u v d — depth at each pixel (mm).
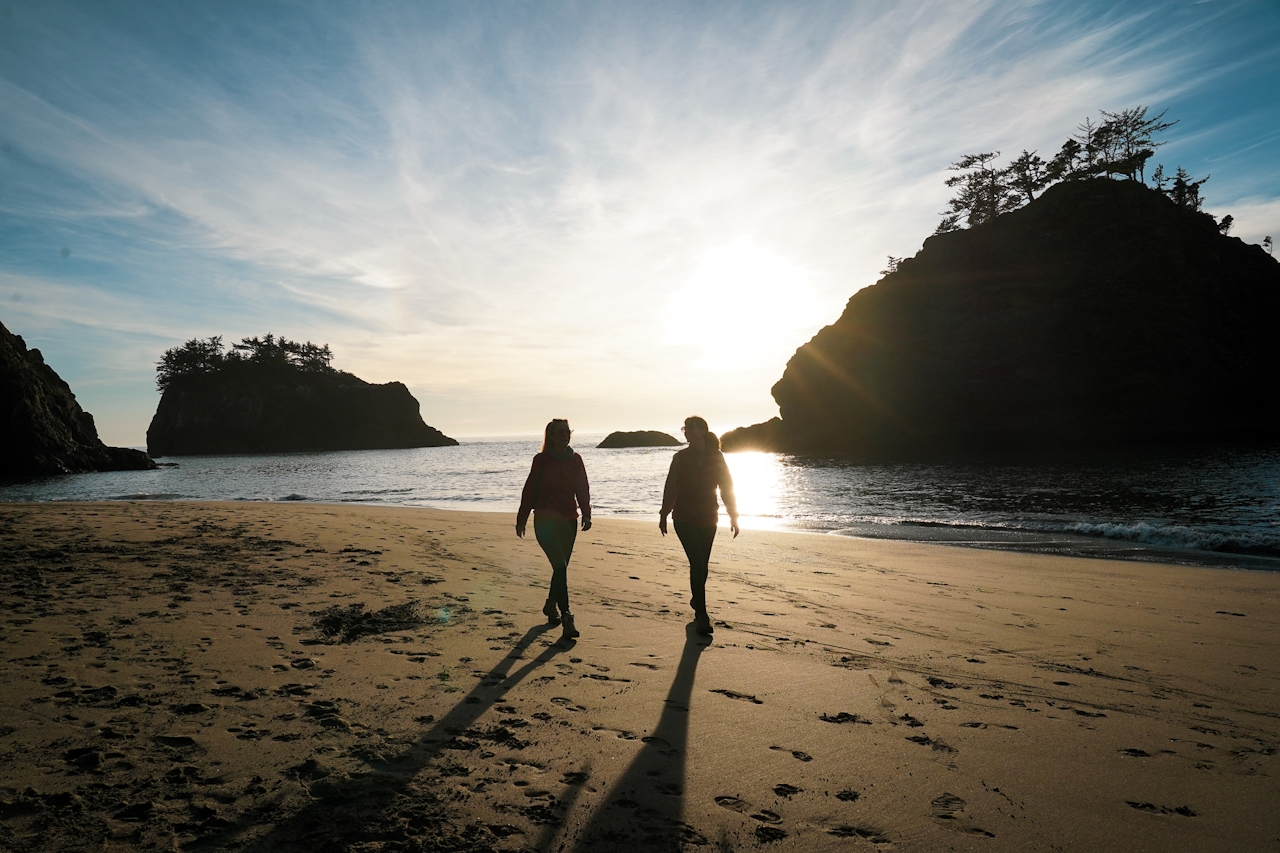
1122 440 55219
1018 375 59281
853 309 71688
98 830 2344
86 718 3340
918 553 10750
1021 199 73062
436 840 2363
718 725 3506
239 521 12016
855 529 15227
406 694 3826
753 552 10609
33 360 62312
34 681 3818
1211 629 6000
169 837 2320
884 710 3789
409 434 136250
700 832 2463
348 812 2529
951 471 35406
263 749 3057
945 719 3680
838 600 6980
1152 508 17938
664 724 3500
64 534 9266
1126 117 68375
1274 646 5430
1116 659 5016
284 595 6277
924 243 70562
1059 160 70938
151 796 2604
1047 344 58594
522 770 2934
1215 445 48375
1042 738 3449
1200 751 3334
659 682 4168
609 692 3957
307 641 4820
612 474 41438
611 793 2746
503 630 5305
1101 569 9320
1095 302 57531
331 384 129000
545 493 5273
